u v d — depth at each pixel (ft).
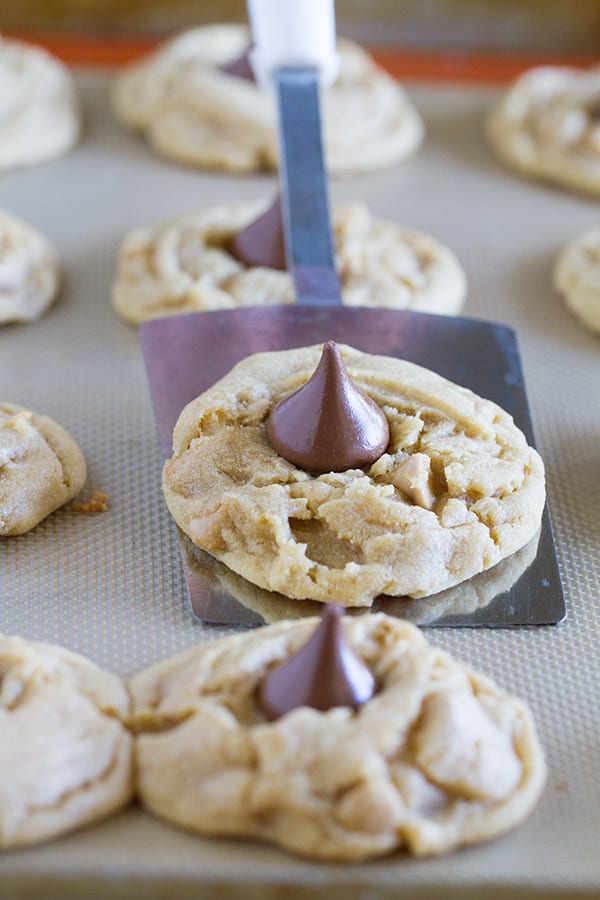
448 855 1.08
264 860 1.06
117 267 1.57
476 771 1.09
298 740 1.07
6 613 1.23
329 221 1.42
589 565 1.28
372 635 1.15
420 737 1.09
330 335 1.38
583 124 1.72
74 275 1.56
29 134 1.70
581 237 1.59
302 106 1.44
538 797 1.12
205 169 1.71
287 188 1.42
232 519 1.24
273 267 1.50
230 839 1.07
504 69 1.95
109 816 1.09
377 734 1.08
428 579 1.22
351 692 1.10
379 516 1.22
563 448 1.38
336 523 1.22
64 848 1.07
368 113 1.74
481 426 1.28
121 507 1.31
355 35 1.98
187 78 1.74
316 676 1.10
